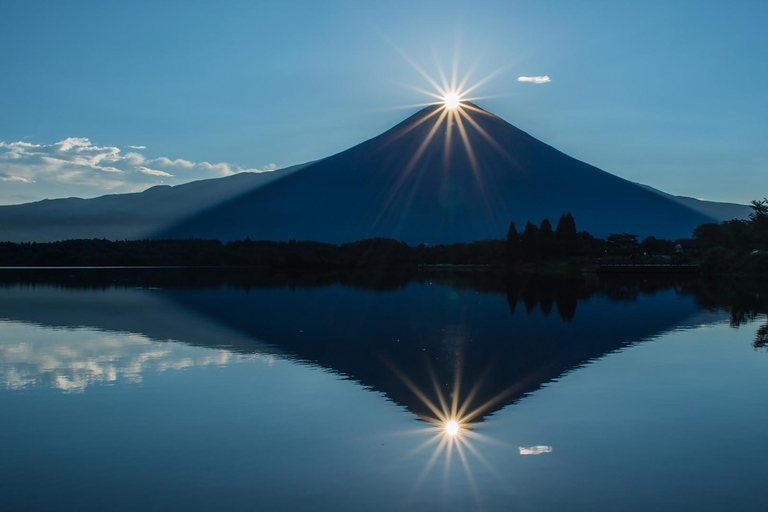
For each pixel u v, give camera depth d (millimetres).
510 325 30078
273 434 12703
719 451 11562
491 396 15703
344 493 9883
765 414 13797
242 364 19844
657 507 9367
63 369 18938
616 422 13359
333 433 12781
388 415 14070
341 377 17984
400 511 9266
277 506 9445
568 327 28953
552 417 13789
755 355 20938
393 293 52688
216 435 12609
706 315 33312
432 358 21141
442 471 10742
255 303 42906
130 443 12141
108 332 27109
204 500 9664
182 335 26266
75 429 12977
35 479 10453
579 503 9500
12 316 33719
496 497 9711
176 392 16078
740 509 9305
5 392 16047
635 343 23828
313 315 34812
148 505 9508
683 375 17844
